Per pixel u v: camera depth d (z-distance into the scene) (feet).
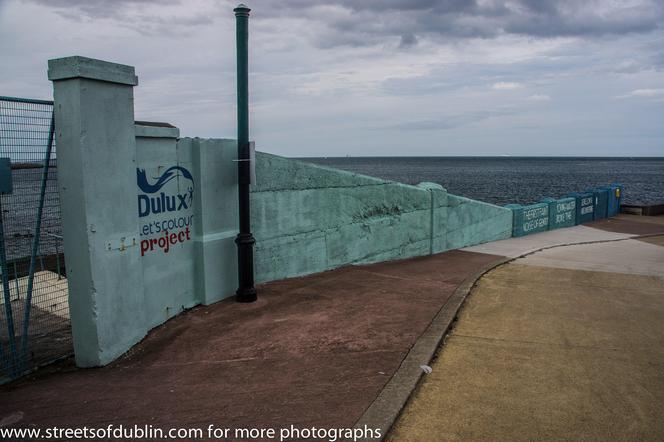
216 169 21.39
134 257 17.16
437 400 13.69
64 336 18.16
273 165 24.38
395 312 20.90
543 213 54.39
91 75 14.75
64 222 15.46
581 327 19.90
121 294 16.58
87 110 14.85
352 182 29.63
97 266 15.48
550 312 21.90
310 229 27.04
